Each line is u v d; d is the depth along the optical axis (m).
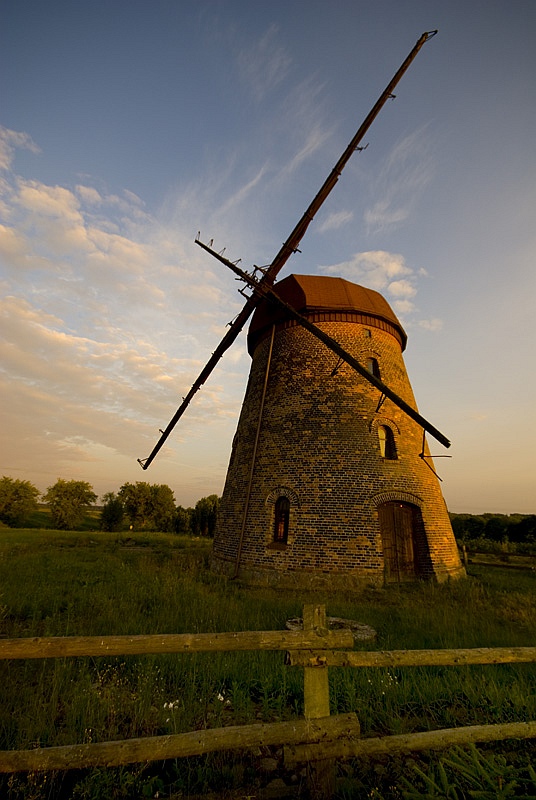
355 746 2.74
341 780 3.04
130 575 11.59
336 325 15.34
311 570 11.94
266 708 4.04
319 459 13.24
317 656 2.88
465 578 13.57
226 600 9.01
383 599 10.30
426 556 12.87
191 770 3.12
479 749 3.59
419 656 3.06
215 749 2.57
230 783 3.06
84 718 3.58
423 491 13.62
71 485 60.69
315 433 13.66
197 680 4.71
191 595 9.12
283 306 11.98
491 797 2.75
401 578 12.79
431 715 4.22
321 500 12.70
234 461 16.36
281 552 12.45
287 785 3.10
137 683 4.54
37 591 8.66
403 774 3.21
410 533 13.35
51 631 6.23
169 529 56.69
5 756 2.40
